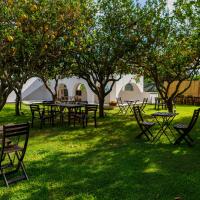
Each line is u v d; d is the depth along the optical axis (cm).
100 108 1558
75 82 2669
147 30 1292
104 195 479
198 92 2544
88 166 636
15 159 683
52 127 1208
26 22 654
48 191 497
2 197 474
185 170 611
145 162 668
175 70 1391
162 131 1048
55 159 695
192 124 832
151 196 475
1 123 1296
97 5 1202
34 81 2906
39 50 724
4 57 679
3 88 679
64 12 697
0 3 605
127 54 1359
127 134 1041
